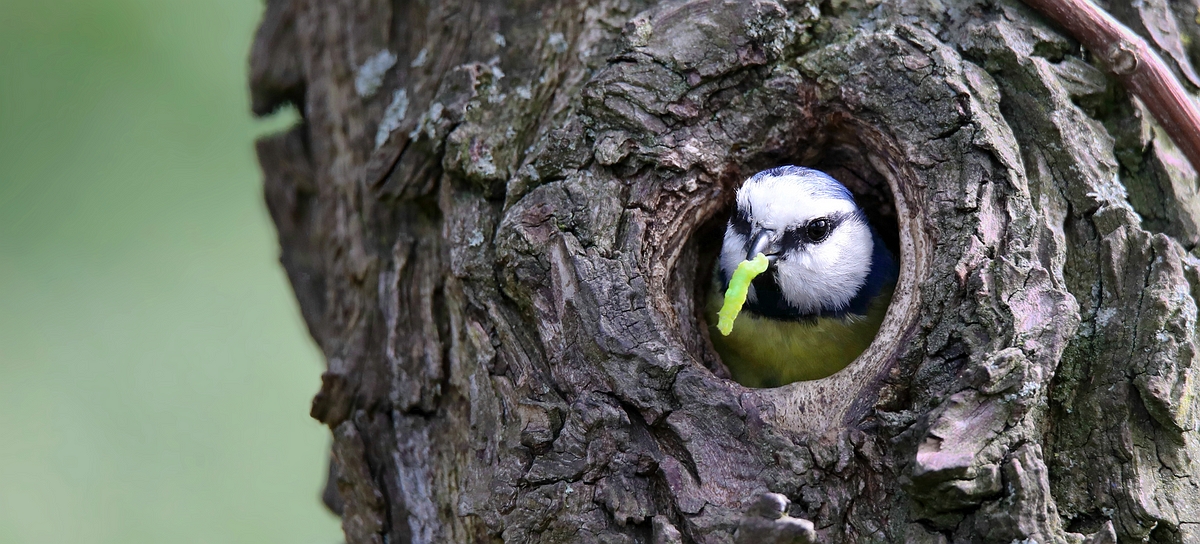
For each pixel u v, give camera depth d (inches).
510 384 269.9
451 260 286.4
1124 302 244.7
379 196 300.2
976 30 271.7
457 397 287.6
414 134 295.1
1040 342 234.7
